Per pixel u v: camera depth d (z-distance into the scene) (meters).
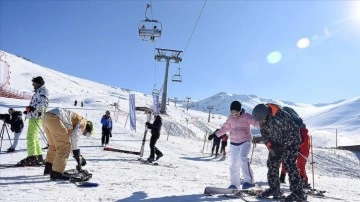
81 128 6.83
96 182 6.39
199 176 9.26
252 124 6.28
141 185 6.45
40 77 7.85
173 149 21.61
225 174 11.35
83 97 73.81
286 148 5.27
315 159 26.70
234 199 5.27
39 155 7.98
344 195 8.13
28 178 6.32
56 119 6.28
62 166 6.29
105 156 11.66
